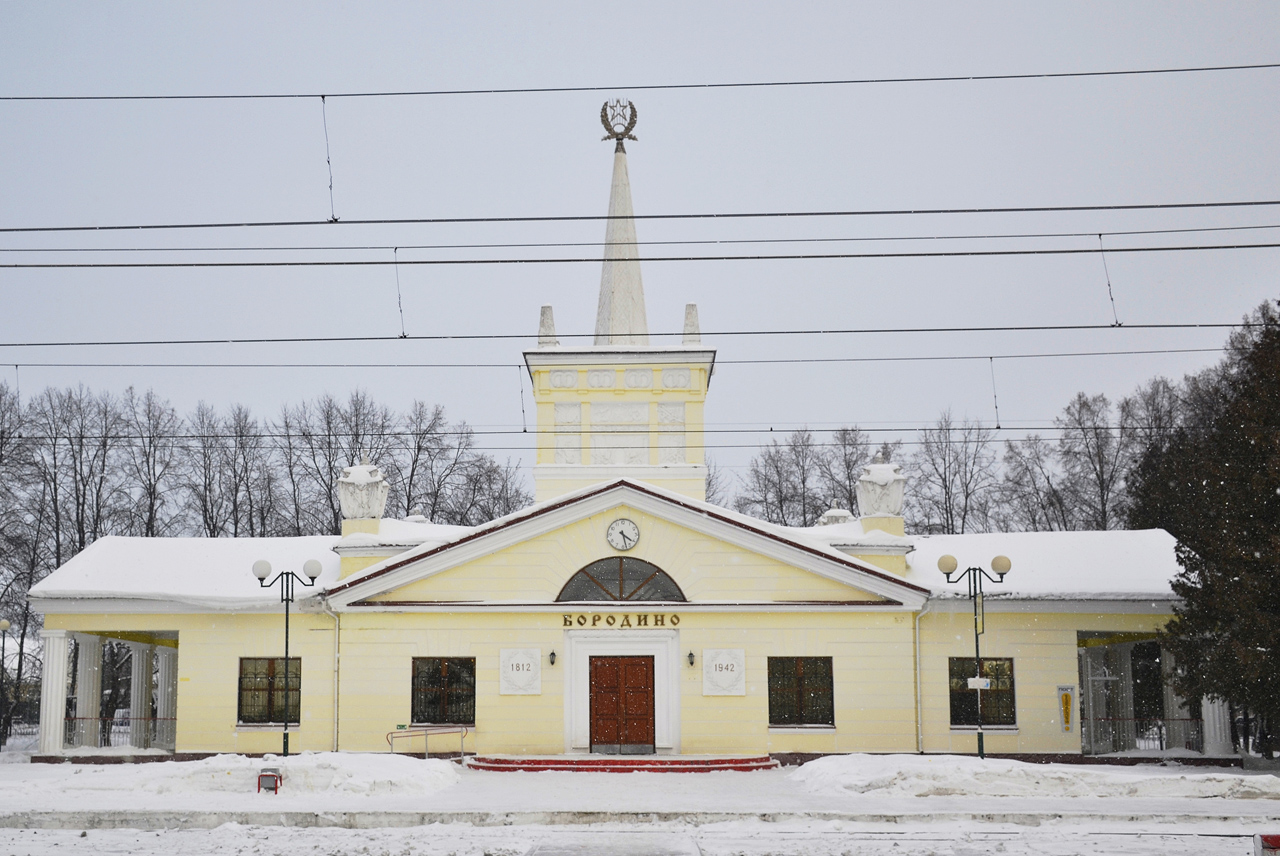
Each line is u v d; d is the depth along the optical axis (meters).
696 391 40.31
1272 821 21.77
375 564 36.62
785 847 19.17
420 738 34.50
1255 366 33.62
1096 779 25.84
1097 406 63.53
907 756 30.42
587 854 18.44
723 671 34.59
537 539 35.31
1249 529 31.67
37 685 64.00
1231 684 31.22
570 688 34.69
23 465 54.38
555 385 40.38
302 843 19.84
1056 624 35.78
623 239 42.47
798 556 34.84
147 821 21.98
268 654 35.88
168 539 40.06
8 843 19.98
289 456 61.66
